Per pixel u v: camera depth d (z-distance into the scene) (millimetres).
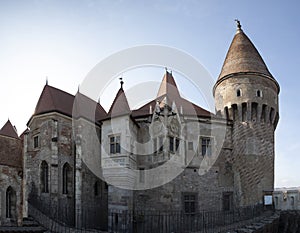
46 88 38219
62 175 35031
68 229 27891
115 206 32719
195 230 29000
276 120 46031
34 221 29828
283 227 44406
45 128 35438
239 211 33688
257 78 43094
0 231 24125
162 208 34625
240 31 48156
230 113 43312
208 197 38188
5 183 27109
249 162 41219
